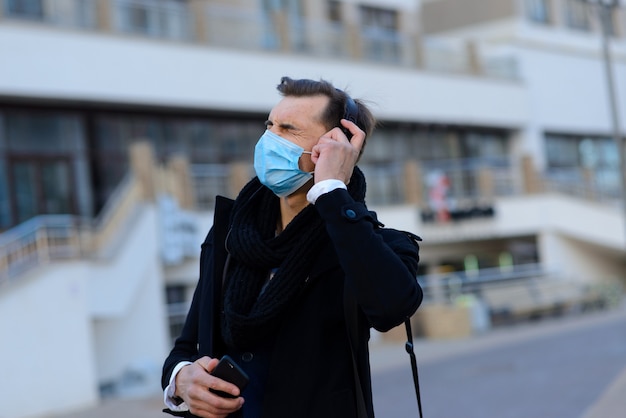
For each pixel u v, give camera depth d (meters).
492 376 13.91
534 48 33.41
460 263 29.06
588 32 36.38
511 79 32.03
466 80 30.22
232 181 20.31
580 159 35.47
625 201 23.22
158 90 21.48
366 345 2.72
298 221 2.66
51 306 13.58
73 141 20.75
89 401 13.84
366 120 2.94
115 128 21.67
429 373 15.02
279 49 24.36
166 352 16.62
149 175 16.88
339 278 2.68
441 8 35.44
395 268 2.54
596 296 26.39
